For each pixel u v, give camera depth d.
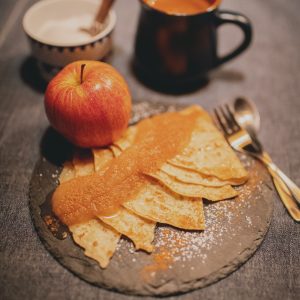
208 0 0.42
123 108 0.36
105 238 0.31
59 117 0.35
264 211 0.34
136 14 0.55
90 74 0.35
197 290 0.30
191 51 0.42
